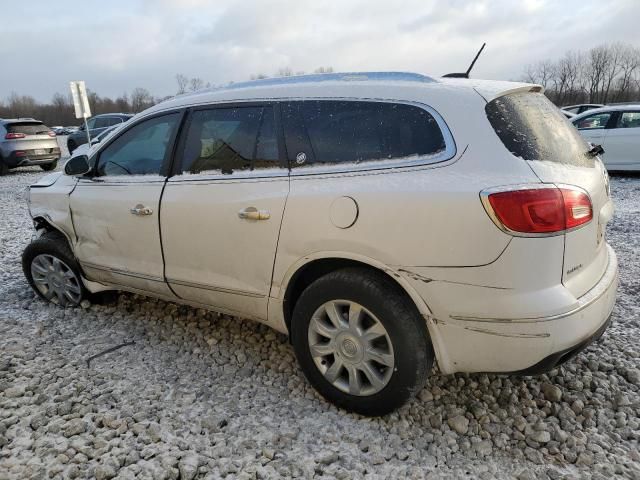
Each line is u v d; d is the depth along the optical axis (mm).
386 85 2457
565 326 2072
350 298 2371
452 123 2230
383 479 2115
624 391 2674
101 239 3420
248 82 2949
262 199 2592
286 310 2709
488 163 2121
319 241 2408
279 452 2270
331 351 2518
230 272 2801
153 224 3061
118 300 4012
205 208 2805
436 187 2146
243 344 3301
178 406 2619
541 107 2549
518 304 2049
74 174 3475
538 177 2070
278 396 2715
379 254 2260
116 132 3416
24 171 15602
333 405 2607
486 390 2727
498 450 2307
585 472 2148
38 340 3363
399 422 2473
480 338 2143
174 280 3084
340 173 2412
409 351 2260
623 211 6918
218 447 2293
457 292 2133
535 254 2027
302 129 2578
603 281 2377
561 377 2811
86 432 2416
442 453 2279
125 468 2172
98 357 3139
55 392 2742
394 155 2328
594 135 10195
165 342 3346
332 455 2236
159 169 3117
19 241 6164
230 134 2824
